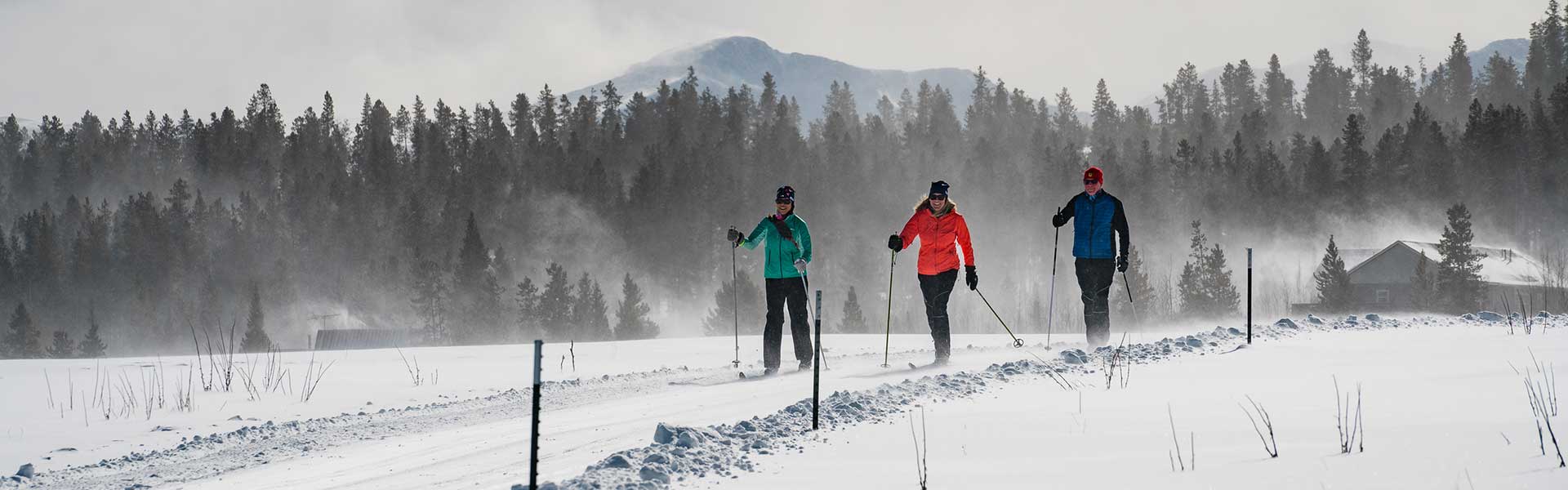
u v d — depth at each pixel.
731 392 8.74
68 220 157.25
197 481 6.18
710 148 172.88
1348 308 64.75
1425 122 134.38
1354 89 199.38
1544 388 5.50
